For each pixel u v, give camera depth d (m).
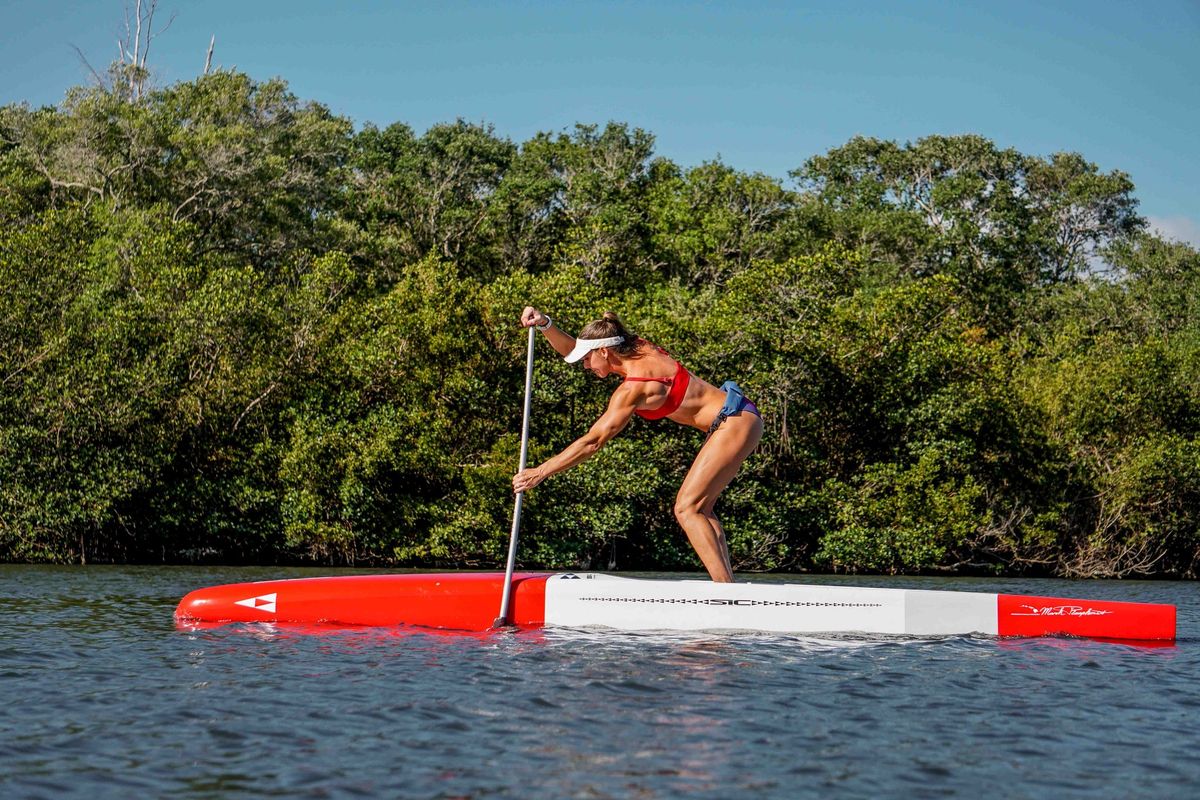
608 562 22.19
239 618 7.50
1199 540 24.67
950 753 4.05
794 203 41.16
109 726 4.30
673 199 39.75
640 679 5.28
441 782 3.60
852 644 6.57
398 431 20.31
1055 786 3.67
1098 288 41.41
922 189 48.81
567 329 22.36
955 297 24.47
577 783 3.60
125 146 31.00
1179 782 3.73
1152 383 25.56
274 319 21.55
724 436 7.02
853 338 23.64
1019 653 6.41
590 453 6.98
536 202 38.22
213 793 3.47
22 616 8.06
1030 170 54.16
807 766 3.84
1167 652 6.61
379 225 38.03
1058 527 24.44
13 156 30.81
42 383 18.92
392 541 20.69
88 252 22.55
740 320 22.78
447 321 21.81
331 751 3.96
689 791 3.54
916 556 21.66
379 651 6.09
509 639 6.57
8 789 3.49
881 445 24.02
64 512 18.39
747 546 21.66
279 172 33.25
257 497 19.92
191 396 20.20
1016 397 24.66
